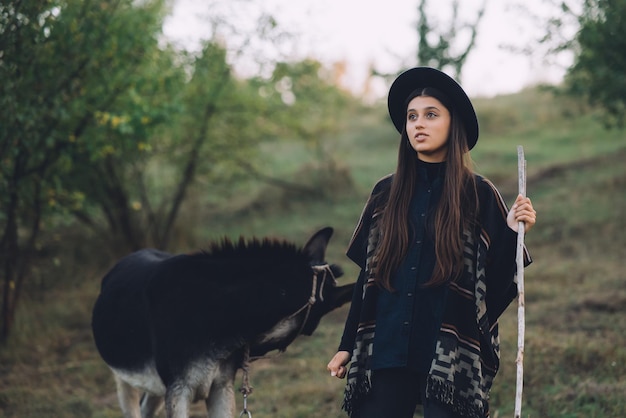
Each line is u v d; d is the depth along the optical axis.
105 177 11.24
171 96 9.80
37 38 6.95
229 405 4.43
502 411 5.43
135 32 8.53
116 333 4.98
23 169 8.21
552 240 11.63
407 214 3.16
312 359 7.45
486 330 3.04
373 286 3.15
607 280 9.19
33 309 9.70
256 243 4.55
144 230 12.54
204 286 4.42
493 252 3.09
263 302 4.37
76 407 6.59
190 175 12.27
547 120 21.31
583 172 15.11
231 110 12.51
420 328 3.04
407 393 3.07
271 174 17.47
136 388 4.99
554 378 6.01
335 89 14.96
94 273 11.25
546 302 8.57
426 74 3.22
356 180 17.11
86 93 8.31
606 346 6.61
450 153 3.15
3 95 6.73
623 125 10.60
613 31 8.97
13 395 6.86
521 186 3.05
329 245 12.60
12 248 8.73
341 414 5.79
